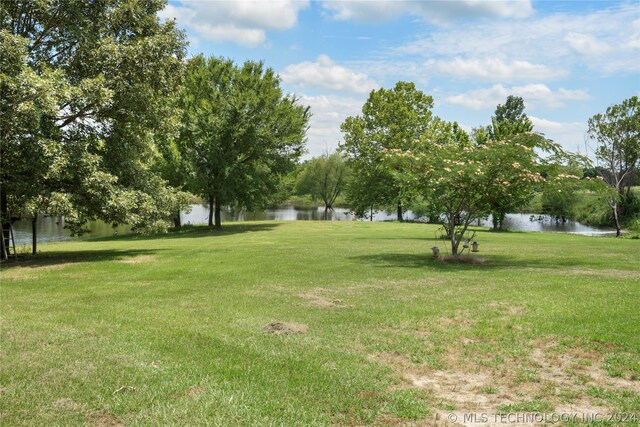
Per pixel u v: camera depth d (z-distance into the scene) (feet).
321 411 14.85
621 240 87.86
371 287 36.22
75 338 22.67
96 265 51.44
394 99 175.32
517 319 25.03
